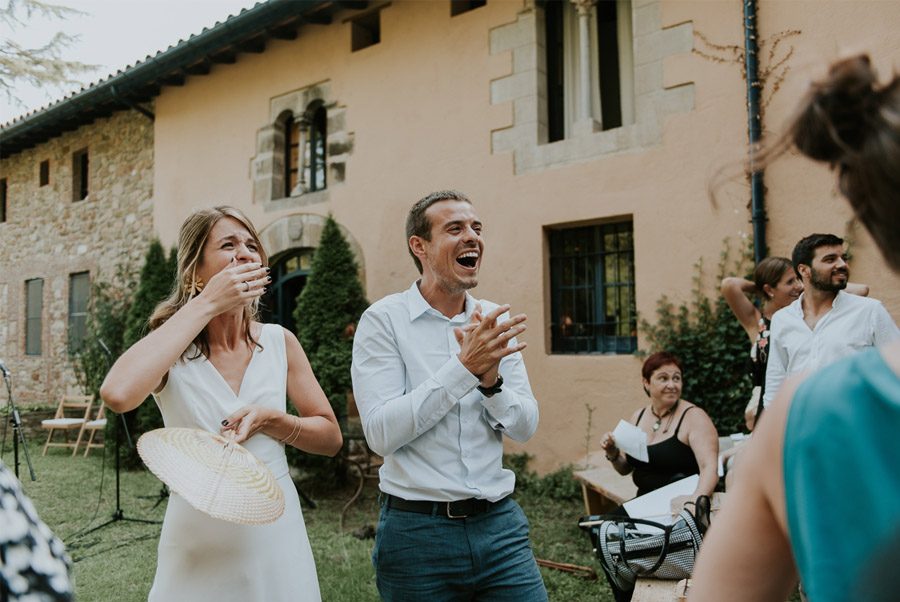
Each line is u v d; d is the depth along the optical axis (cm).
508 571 184
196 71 862
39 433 976
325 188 785
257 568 165
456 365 172
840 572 51
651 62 539
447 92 660
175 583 164
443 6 668
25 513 72
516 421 190
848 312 301
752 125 482
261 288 178
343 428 596
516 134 611
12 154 1213
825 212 455
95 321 985
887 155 52
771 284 365
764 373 369
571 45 615
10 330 1195
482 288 624
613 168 554
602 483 436
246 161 830
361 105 728
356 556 418
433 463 184
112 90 881
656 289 527
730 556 66
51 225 1120
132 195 970
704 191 508
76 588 381
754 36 486
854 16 450
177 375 176
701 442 321
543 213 591
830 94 57
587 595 349
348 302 680
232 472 152
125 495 602
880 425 52
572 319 596
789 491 57
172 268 820
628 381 535
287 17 716
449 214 196
